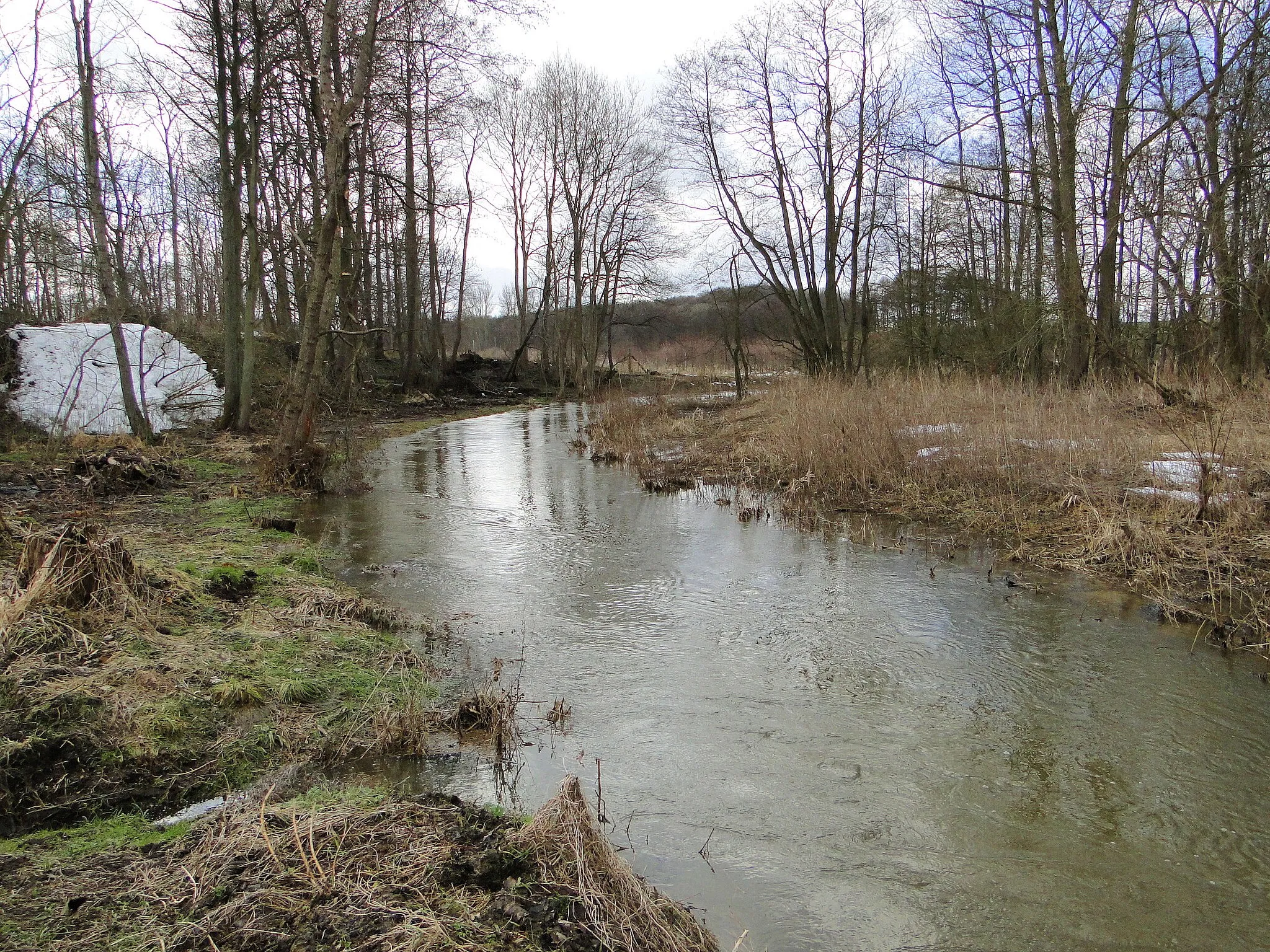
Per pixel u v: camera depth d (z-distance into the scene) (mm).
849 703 5012
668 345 50156
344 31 14664
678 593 7266
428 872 2938
